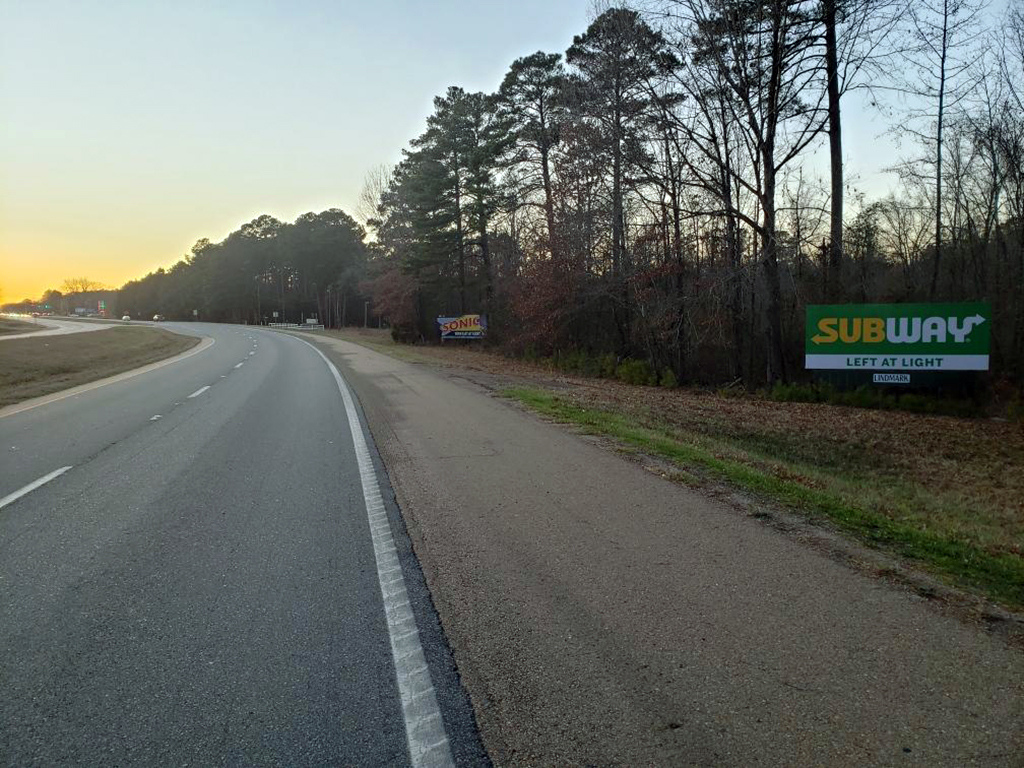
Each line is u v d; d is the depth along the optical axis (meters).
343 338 60.44
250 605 4.45
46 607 4.45
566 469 8.20
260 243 123.06
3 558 5.41
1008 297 22.50
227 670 3.62
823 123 21.62
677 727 3.01
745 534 5.64
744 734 2.95
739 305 23.77
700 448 10.20
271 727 3.11
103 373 24.78
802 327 24.69
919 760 2.75
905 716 3.04
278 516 6.50
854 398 19.47
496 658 3.68
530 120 39.00
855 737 2.90
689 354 25.39
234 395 17.19
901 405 18.83
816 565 4.92
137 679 3.54
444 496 7.09
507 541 5.59
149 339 51.41
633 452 9.23
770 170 21.61
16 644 3.95
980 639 3.77
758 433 15.30
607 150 24.31
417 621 4.16
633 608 4.24
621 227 25.59
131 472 8.52
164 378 22.48
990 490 11.45
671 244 24.34
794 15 21.00
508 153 41.69
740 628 3.94
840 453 14.10
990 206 25.44
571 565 5.01
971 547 5.66
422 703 3.27
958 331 18.98
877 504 8.12
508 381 20.84
